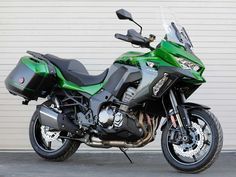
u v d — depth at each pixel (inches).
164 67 284.8
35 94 315.9
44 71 310.7
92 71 359.3
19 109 359.6
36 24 360.8
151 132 296.2
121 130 294.0
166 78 284.0
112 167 305.0
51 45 359.6
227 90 358.3
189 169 283.9
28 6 361.4
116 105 297.9
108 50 358.6
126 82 293.9
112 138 299.1
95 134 304.0
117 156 340.8
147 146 356.8
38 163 314.5
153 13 358.6
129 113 294.2
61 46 359.6
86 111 305.9
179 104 289.1
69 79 311.7
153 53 292.2
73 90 309.6
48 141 321.4
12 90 320.2
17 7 362.0
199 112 284.8
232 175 285.1
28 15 361.4
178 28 296.0
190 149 283.0
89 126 303.9
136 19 358.3
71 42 359.6
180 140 284.4
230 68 358.9
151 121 296.8
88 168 301.1
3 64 359.9
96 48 358.9
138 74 291.9
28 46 359.9
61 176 279.1
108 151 354.3
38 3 361.1
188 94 293.7
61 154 317.7
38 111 315.9
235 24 359.3
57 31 359.9
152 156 341.1
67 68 313.7
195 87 289.7
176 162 287.4
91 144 305.7
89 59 359.3
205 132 284.4
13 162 317.1
